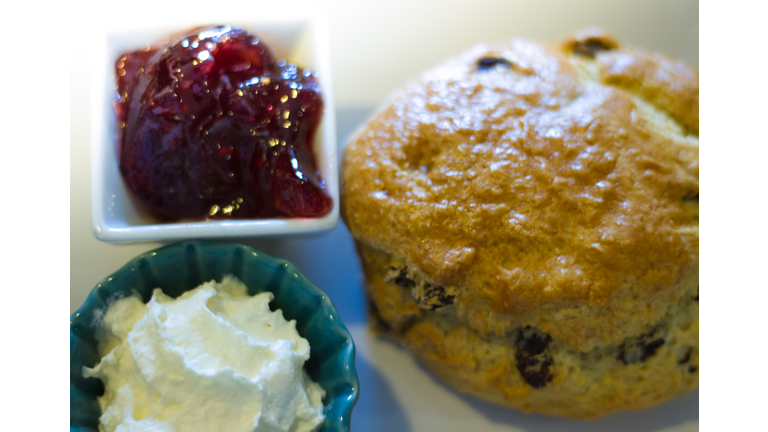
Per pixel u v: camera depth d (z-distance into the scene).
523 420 0.24
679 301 0.22
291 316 0.22
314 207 0.22
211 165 0.22
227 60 0.22
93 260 0.25
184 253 0.22
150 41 0.23
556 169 0.22
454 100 0.23
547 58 0.24
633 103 0.23
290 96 0.22
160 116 0.22
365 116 0.27
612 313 0.21
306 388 0.21
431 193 0.22
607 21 0.29
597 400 0.22
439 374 0.24
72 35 0.26
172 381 0.20
